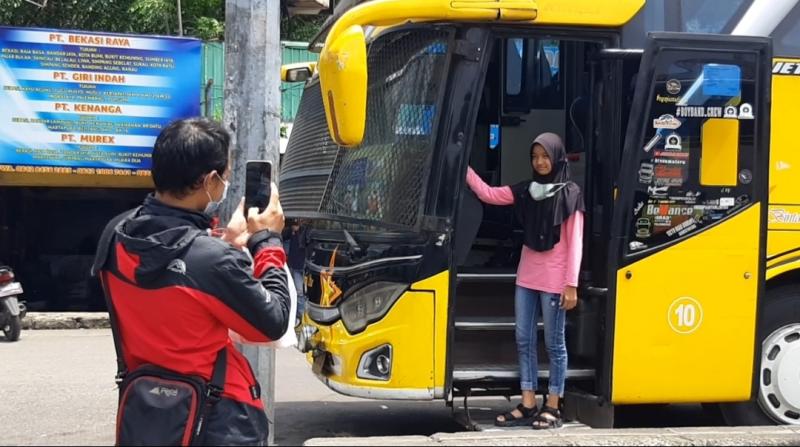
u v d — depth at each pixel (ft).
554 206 15.33
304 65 22.08
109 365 26.86
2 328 31.94
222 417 8.95
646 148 15.28
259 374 14.57
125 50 37.45
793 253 16.47
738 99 15.55
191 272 8.75
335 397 22.65
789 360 16.65
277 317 9.09
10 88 36.70
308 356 18.11
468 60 15.16
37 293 41.98
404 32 15.80
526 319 15.80
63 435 17.34
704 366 15.46
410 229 15.01
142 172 38.14
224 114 14.80
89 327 36.22
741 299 15.56
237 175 14.57
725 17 16.34
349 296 15.53
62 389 22.77
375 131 16.05
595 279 16.14
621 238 15.19
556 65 19.89
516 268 17.80
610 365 15.19
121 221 9.21
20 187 41.42
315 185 17.61
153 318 8.77
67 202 42.37
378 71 16.19
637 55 15.43
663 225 15.34
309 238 17.88
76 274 42.34
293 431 18.69
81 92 37.29
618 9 15.61
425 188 15.02
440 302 15.01
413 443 13.12
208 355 8.93
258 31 14.67
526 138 19.80
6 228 41.47
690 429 14.42
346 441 13.15
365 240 15.64
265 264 9.46
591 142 16.38
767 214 15.70
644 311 15.26
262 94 14.70
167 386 8.73
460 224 16.08
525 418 15.87
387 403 21.84
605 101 15.94
